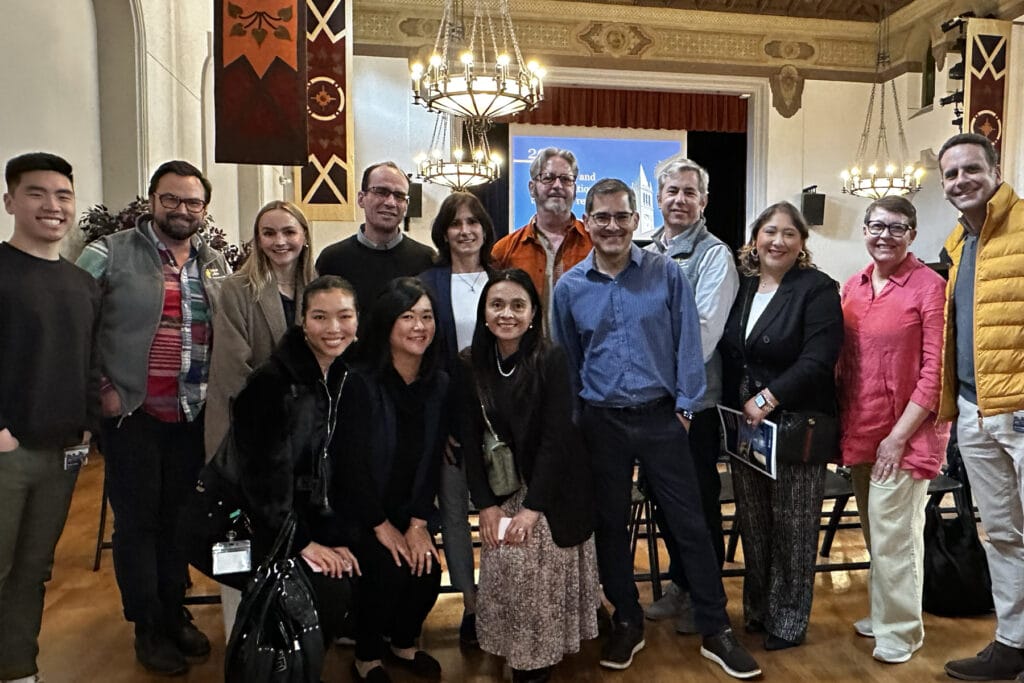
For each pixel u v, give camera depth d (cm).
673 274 244
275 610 193
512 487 231
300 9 340
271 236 233
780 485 251
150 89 447
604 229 236
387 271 287
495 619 225
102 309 229
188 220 232
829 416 244
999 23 688
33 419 198
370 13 814
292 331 211
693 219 277
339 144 427
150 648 241
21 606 214
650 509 288
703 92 895
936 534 284
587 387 247
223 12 336
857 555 347
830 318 243
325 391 212
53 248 207
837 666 243
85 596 300
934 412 238
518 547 221
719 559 279
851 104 901
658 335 242
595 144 930
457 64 816
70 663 246
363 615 226
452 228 266
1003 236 216
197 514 201
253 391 202
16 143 343
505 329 224
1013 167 696
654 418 240
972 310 225
